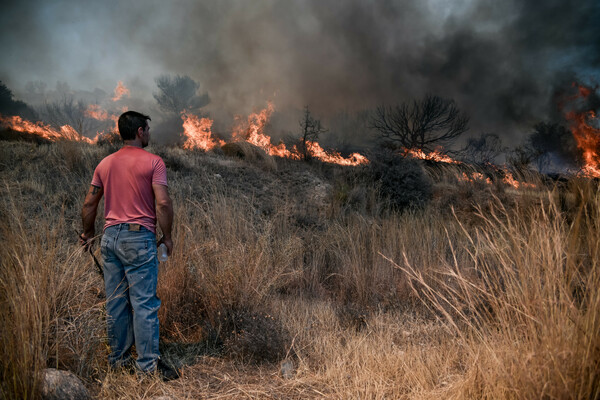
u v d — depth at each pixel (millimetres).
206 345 3324
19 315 2260
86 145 8211
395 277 4688
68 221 4957
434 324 3693
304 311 4055
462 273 4055
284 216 6496
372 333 3555
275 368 2990
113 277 2775
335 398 2508
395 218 6336
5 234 2957
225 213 5340
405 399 2445
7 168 6574
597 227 2496
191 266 4059
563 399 1640
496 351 2150
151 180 2814
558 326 1830
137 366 2725
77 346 2631
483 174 8703
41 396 2080
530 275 2240
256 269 4039
